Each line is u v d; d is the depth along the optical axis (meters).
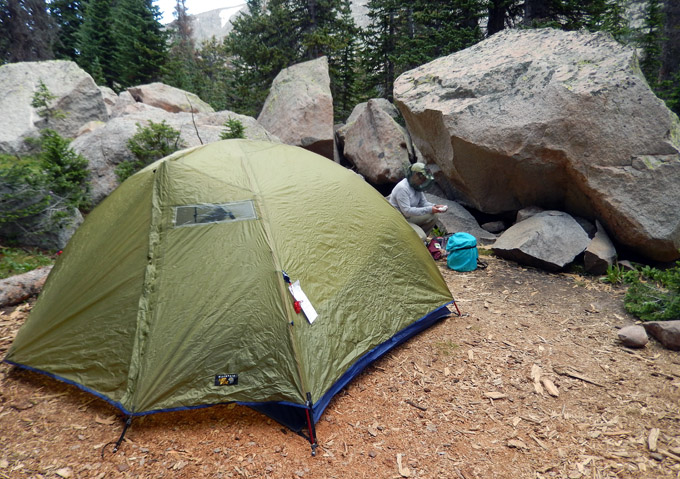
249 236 3.16
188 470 2.44
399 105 7.72
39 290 4.66
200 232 3.15
